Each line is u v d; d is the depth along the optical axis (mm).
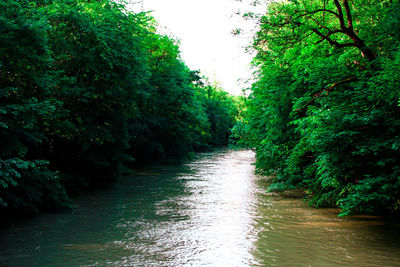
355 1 10711
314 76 10508
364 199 8336
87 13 15016
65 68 14398
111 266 7039
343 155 8781
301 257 7488
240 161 39906
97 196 16234
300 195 16062
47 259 7422
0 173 7941
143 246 8469
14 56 9008
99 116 17562
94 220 11312
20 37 8898
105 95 16406
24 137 10148
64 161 16141
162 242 8828
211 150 64875
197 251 8062
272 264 7090
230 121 78438
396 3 8633
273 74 16109
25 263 7152
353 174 9234
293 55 12117
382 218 11023
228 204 14203
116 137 19547
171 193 17234
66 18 14039
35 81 9883
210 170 29375
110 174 20125
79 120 15305
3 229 9898
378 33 9367
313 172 13766
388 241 8547
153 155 35031
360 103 8703
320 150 9125
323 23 11039
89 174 19203
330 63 10102
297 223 10664
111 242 8812
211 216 11969
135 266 7055
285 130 16844
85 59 14531
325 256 7492
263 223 10781
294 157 13484
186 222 11086
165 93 33719
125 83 16938
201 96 72000
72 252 7938
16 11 8789
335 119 8469
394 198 8344
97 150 18922
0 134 9062
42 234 9477
